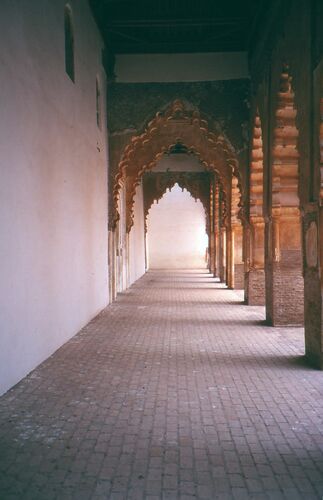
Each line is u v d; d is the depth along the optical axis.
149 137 11.20
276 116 7.25
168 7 9.72
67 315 6.72
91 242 8.50
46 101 5.64
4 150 4.32
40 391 4.45
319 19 5.03
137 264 19.41
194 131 13.52
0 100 4.23
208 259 25.41
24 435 3.46
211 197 20.91
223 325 8.08
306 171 5.49
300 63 5.70
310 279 5.52
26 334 4.95
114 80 10.48
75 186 7.16
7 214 4.39
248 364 5.46
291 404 4.12
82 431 3.54
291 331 7.51
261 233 10.31
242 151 10.26
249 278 10.55
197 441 3.37
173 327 7.87
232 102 10.28
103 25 9.52
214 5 9.64
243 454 3.17
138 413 3.91
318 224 5.18
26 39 4.95
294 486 2.76
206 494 2.67
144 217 22.02
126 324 8.13
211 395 4.37
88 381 4.79
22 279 4.81
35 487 2.74
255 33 9.10
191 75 10.38
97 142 9.11
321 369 5.20
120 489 2.72
